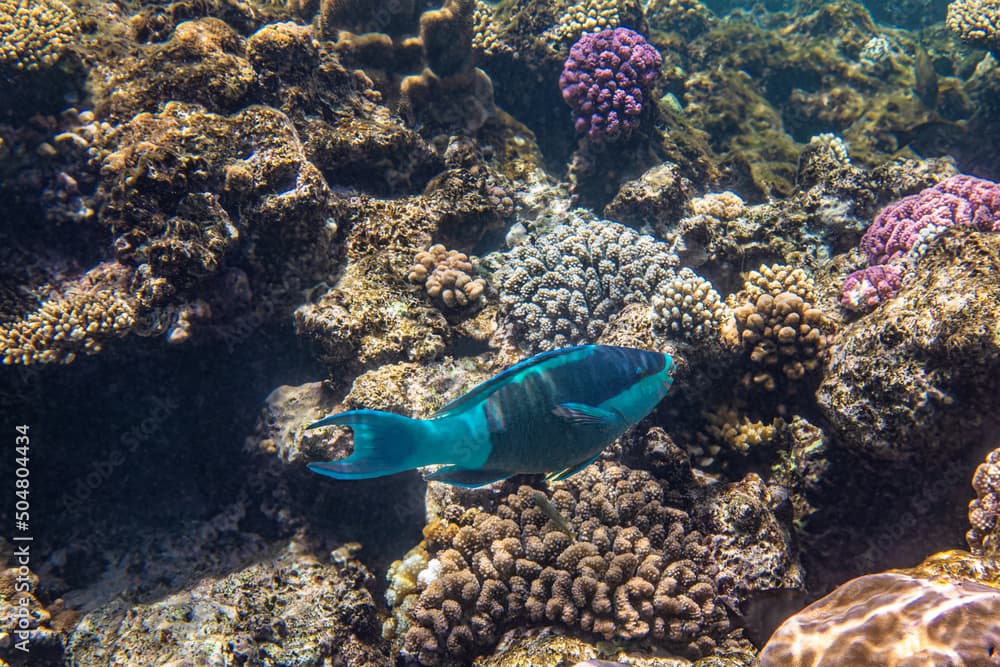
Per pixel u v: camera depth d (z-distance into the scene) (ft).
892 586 1.75
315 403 2.63
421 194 3.25
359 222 2.92
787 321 2.50
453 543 2.17
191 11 2.99
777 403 2.58
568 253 2.94
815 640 1.71
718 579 2.10
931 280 2.21
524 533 2.15
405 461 1.20
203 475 2.82
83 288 2.50
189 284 2.47
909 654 1.57
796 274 2.64
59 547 2.55
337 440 2.42
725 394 2.62
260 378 2.86
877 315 2.32
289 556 2.49
